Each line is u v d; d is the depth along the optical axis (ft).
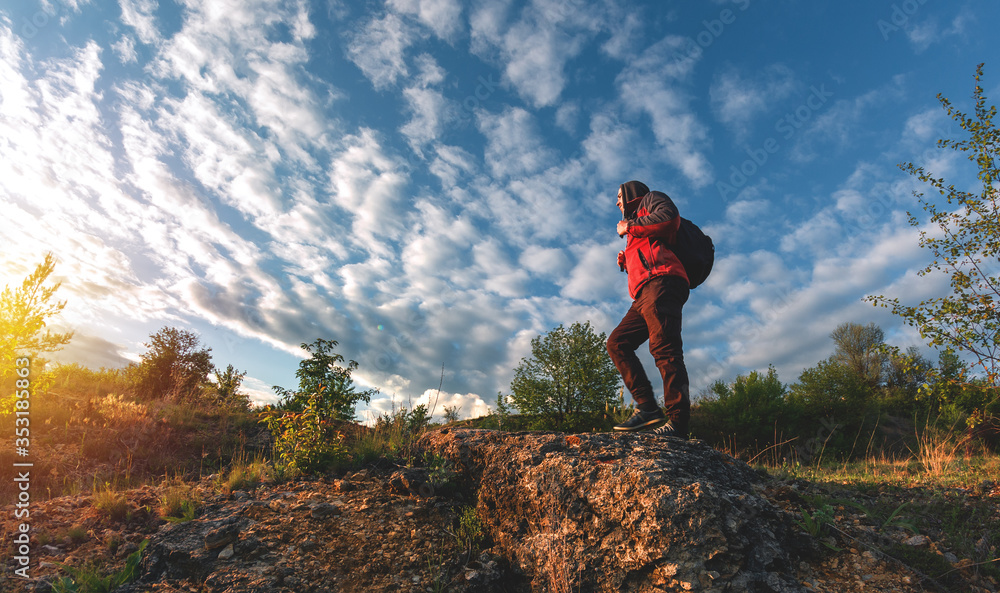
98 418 23.62
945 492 11.74
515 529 9.96
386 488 12.50
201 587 8.36
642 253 11.30
